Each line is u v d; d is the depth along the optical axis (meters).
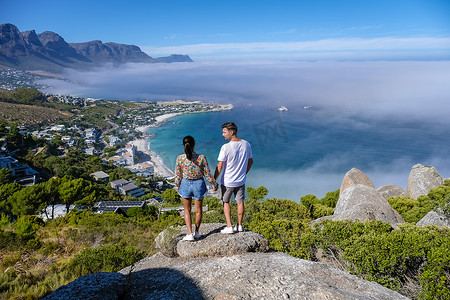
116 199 59.06
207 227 5.36
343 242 6.81
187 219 4.69
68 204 32.00
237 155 4.53
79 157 108.44
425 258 5.39
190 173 4.52
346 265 6.59
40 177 76.56
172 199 45.00
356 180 20.28
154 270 4.06
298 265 3.85
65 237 12.46
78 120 190.75
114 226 15.30
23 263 9.11
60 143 129.62
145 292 3.42
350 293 3.22
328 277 3.56
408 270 5.70
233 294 3.15
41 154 98.88
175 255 4.71
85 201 33.94
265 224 8.86
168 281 3.60
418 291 5.25
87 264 7.84
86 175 83.38
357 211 12.09
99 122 194.00
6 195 32.88
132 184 77.88
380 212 12.19
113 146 129.12
